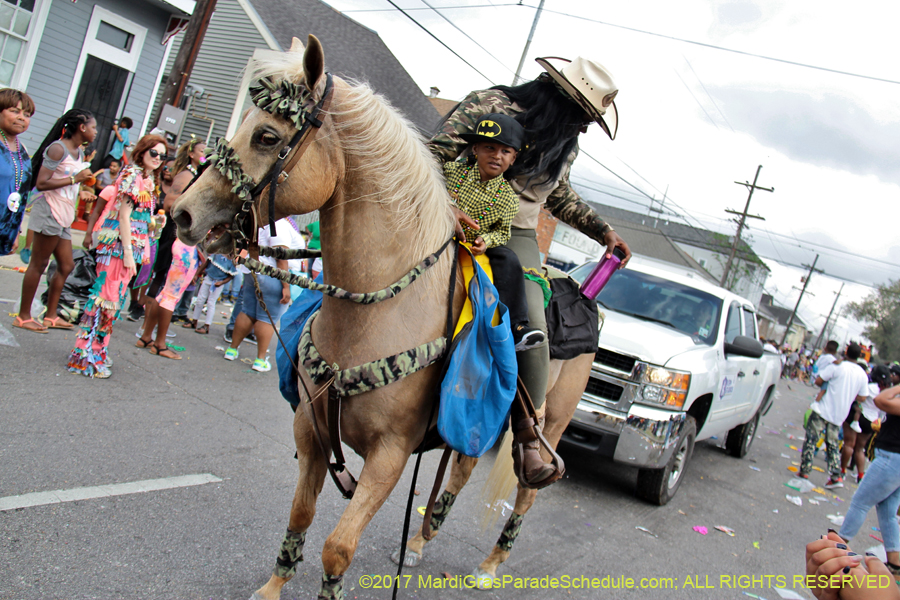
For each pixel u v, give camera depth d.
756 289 60.94
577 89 2.95
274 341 8.41
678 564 4.61
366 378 2.32
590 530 4.87
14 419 3.97
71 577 2.63
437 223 2.50
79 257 6.53
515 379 2.56
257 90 2.17
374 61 19.88
